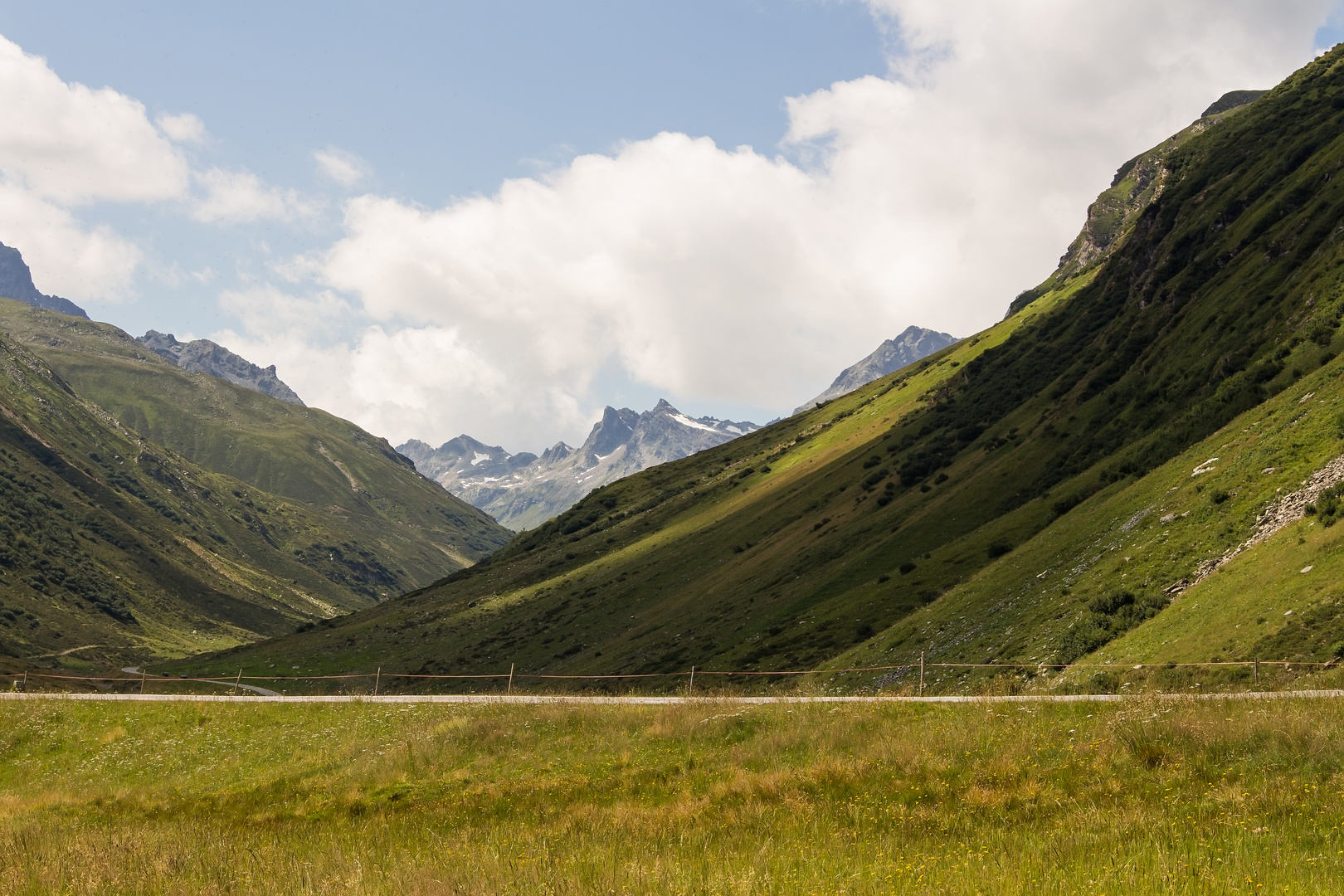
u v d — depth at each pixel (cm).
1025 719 2634
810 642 7894
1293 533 4275
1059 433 9919
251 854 1898
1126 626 4609
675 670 9188
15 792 3659
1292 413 5497
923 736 2572
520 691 4797
